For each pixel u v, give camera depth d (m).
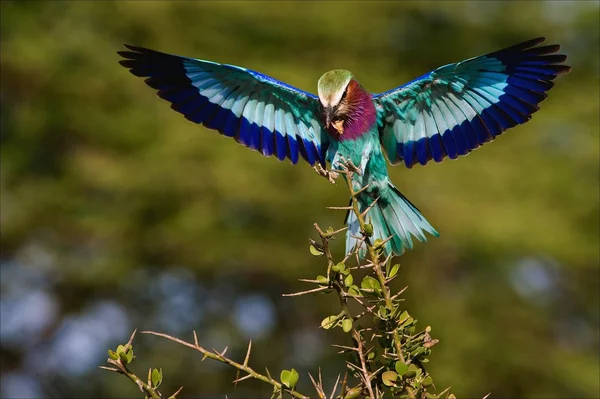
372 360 4.65
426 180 16.56
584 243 16.73
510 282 17.20
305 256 17.02
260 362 18.78
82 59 17.39
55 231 17.78
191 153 16.56
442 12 18.80
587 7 18.72
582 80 19.12
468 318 16.78
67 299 18.92
